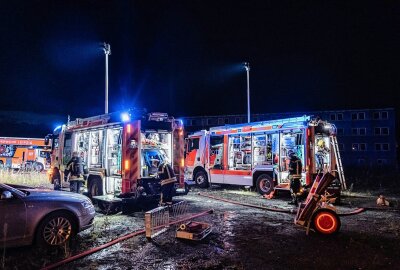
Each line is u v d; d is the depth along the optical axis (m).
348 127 42.50
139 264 4.88
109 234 6.52
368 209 9.02
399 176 18.98
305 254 5.27
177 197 11.51
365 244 5.77
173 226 7.06
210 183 14.37
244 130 13.02
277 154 11.70
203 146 14.74
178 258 5.12
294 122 11.22
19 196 5.50
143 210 9.12
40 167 24.73
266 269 4.64
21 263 4.97
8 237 5.26
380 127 41.41
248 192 12.95
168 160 10.33
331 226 6.28
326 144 11.91
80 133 11.48
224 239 6.12
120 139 9.45
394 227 6.93
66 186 12.11
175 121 10.46
